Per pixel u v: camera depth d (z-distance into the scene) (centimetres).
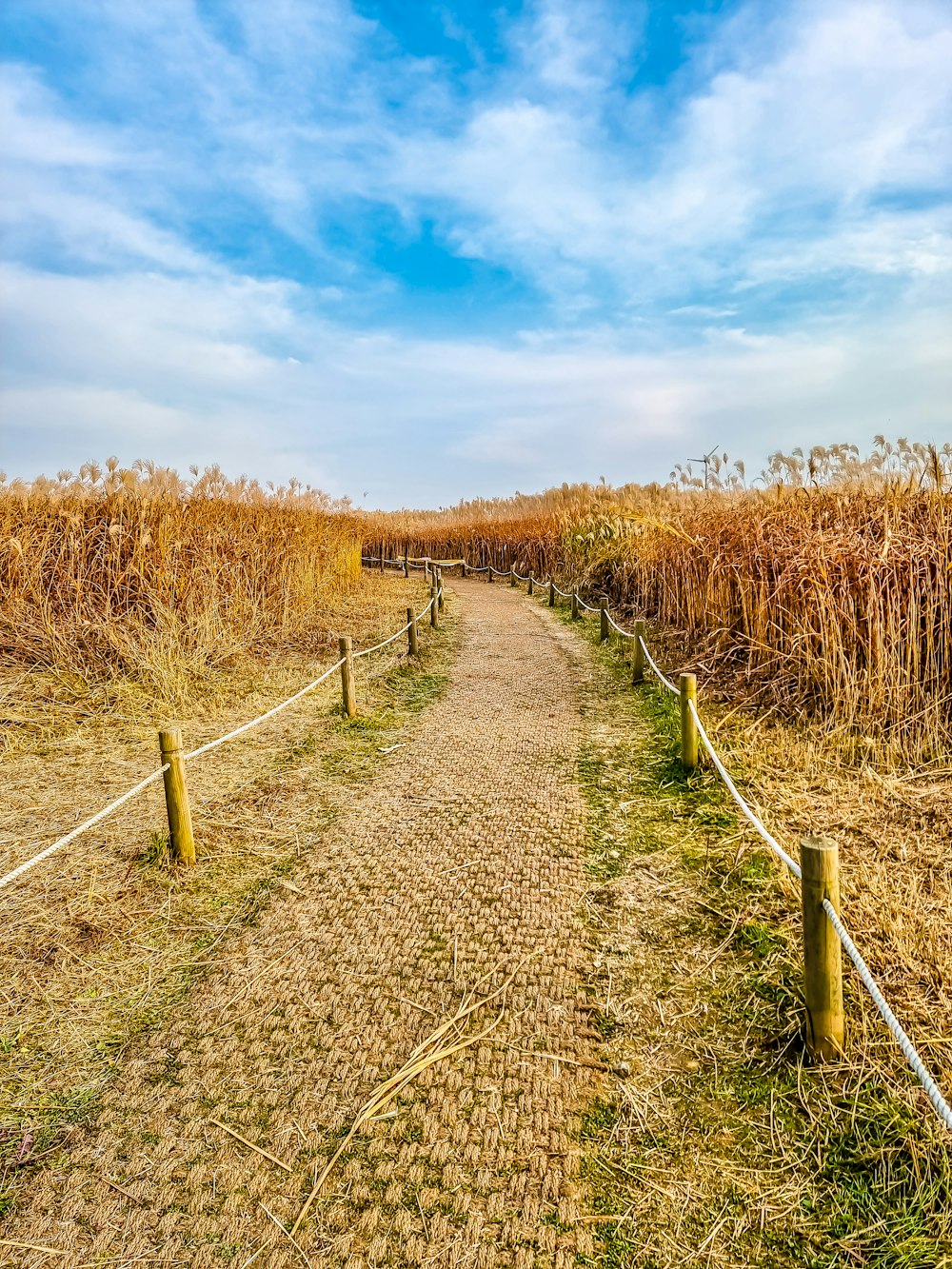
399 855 484
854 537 639
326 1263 232
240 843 506
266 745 687
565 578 1680
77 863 472
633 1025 329
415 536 2855
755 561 754
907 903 374
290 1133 280
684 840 482
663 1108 286
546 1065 309
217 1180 262
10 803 552
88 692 763
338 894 441
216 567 980
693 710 565
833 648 603
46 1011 350
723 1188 253
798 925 375
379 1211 248
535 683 918
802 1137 268
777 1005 327
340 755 671
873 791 494
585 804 545
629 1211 246
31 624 816
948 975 323
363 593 1596
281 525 1251
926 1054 286
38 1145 278
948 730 531
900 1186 242
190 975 375
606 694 842
